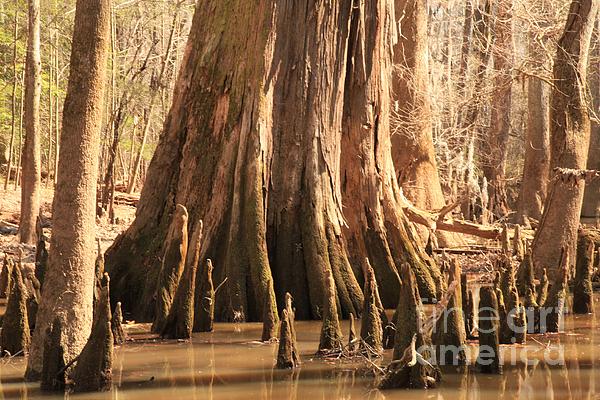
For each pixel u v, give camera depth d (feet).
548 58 80.53
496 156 108.27
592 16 57.21
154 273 44.16
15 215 85.92
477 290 49.39
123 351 35.96
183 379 30.71
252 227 44.21
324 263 44.65
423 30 73.20
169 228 44.88
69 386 29.27
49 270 29.96
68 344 29.73
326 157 46.65
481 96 91.61
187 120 47.91
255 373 31.60
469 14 112.16
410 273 30.50
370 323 34.55
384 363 32.71
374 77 49.11
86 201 29.99
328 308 34.91
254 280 43.65
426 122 71.36
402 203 54.90
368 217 48.01
